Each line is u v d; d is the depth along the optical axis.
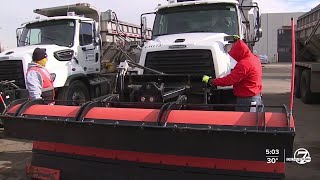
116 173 4.14
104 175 4.19
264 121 3.22
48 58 7.79
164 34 6.52
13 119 4.23
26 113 4.25
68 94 8.33
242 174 3.65
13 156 6.23
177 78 5.02
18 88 7.39
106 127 3.68
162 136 3.50
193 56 5.30
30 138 4.26
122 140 3.72
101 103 4.20
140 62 5.60
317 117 9.33
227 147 3.34
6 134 4.43
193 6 6.55
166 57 5.43
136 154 4.07
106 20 10.40
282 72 27.66
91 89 9.24
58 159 4.49
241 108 4.38
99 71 9.73
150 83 4.55
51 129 4.07
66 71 8.27
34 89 5.65
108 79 9.96
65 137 4.04
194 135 3.37
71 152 4.43
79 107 4.07
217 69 5.16
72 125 3.86
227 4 6.39
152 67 5.51
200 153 3.46
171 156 3.92
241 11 6.59
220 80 4.60
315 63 11.18
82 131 3.87
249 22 7.16
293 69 3.60
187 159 3.87
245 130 3.19
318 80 11.02
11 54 7.87
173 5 6.66
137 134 3.59
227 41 5.54
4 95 6.77
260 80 4.64
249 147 3.28
